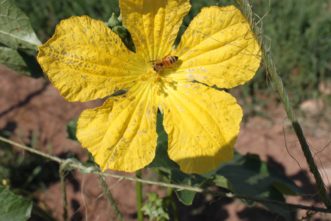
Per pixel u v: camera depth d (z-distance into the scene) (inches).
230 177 16.6
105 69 11.4
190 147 11.6
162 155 13.4
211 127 11.7
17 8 12.9
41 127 24.0
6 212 12.6
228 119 11.6
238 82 11.9
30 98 25.2
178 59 12.3
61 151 23.0
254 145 23.9
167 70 12.3
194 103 12.0
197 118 11.8
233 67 11.9
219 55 12.0
